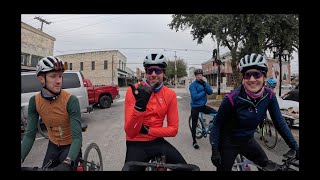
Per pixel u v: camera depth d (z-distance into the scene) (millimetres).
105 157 4605
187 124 8148
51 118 2254
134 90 1896
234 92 2268
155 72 2221
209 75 58000
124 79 55469
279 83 16062
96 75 47625
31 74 7250
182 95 24281
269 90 2289
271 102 2303
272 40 15000
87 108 8312
